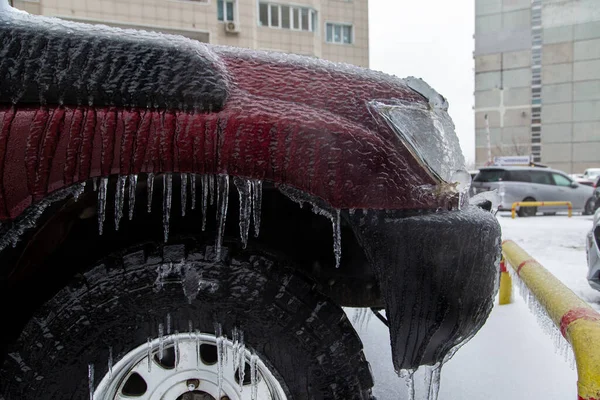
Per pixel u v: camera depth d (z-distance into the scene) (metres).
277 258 1.60
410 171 1.53
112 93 1.36
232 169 1.42
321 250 1.87
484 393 2.50
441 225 1.49
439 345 1.56
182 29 22.28
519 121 54.12
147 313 1.49
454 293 1.50
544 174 16.67
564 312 1.51
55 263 1.62
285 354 1.55
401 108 1.62
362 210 1.50
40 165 1.31
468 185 1.64
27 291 1.59
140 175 1.41
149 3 21.33
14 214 1.31
